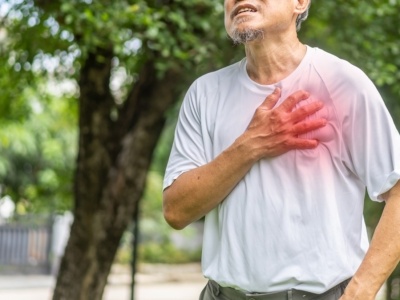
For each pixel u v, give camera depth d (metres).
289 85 2.02
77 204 5.22
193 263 17.14
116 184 5.20
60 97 6.77
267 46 2.02
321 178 1.93
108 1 4.17
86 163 5.16
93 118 5.14
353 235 1.98
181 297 11.71
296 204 1.93
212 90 2.14
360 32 4.83
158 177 15.18
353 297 1.86
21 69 5.54
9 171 13.95
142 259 16.66
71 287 5.16
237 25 1.98
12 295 11.54
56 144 13.10
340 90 1.97
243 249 1.97
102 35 4.34
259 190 1.96
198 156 2.12
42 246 14.10
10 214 13.77
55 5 4.41
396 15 4.91
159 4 4.61
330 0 4.61
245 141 1.95
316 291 1.92
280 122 1.93
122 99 5.83
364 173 1.95
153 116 5.22
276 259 1.93
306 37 4.99
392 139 1.93
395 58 4.90
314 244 1.91
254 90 2.06
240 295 2.01
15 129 12.51
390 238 1.88
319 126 1.94
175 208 2.07
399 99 5.16
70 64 5.58
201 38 4.70
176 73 5.12
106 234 5.19
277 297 1.94
